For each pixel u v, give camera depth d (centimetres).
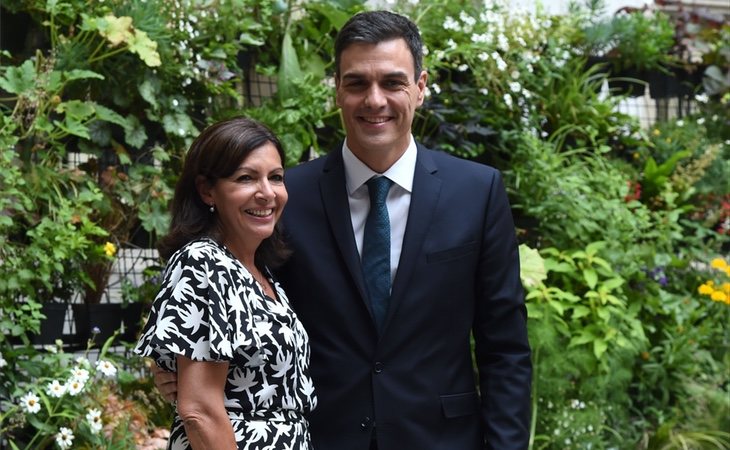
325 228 231
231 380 194
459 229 230
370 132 221
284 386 199
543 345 388
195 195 208
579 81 475
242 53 414
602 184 445
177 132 374
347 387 223
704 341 450
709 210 505
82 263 364
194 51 391
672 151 498
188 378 189
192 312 190
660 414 420
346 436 222
